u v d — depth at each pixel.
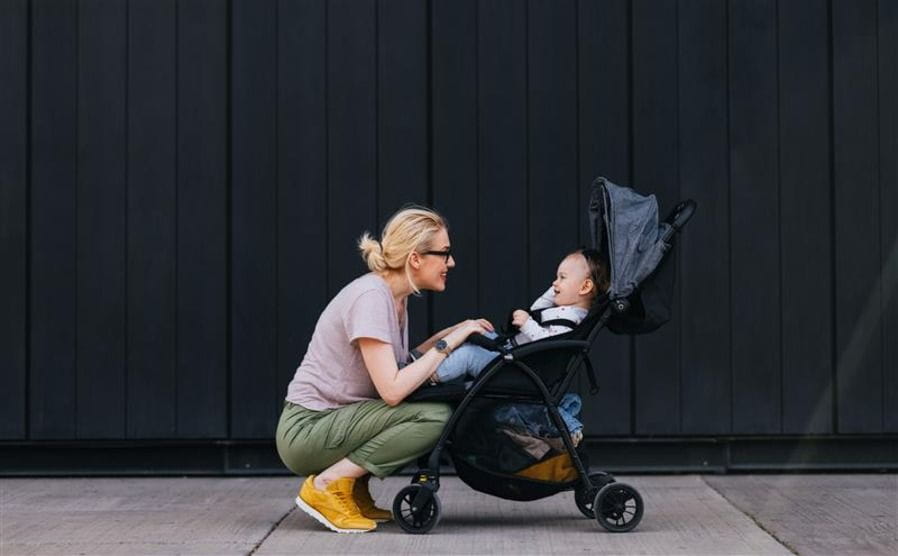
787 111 6.99
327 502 5.57
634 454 7.07
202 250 6.97
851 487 6.72
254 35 6.98
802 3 6.98
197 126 6.98
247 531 5.66
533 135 6.98
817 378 6.99
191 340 6.97
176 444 7.05
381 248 5.61
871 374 6.99
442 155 6.98
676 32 6.98
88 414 6.97
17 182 6.97
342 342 5.54
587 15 6.98
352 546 5.32
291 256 6.97
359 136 6.98
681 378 6.98
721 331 6.98
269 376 6.98
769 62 6.98
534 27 6.99
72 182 6.97
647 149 6.97
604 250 5.87
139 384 6.97
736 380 6.98
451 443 5.54
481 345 5.46
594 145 6.98
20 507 6.27
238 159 6.98
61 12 6.98
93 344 6.97
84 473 7.08
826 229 6.99
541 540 5.43
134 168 6.98
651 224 5.50
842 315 6.99
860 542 5.43
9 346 6.97
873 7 7.00
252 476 7.07
